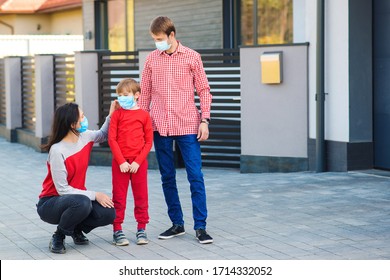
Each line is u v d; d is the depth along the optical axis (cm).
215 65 1705
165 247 918
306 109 1555
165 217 1108
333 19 1484
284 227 1009
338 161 1487
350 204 1155
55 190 891
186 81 945
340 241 922
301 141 1564
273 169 1602
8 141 2488
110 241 959
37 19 4209
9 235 1017
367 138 1481
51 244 907
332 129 1500
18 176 1670
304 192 1276
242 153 1641
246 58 1622
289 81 1569
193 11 2256
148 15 2519
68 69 2091
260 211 1123
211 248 905
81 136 898
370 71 1475
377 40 1464
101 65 1909
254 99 1620
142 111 927
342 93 1471
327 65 1503
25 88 2422
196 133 946
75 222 877
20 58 2442
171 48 940
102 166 1880
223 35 2120
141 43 2578
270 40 1938
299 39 1645
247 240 941
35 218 1135
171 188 967
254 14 1991
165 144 952
